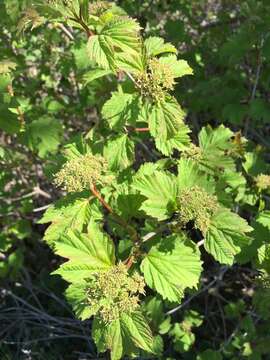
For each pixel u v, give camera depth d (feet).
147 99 1.45
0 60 2.09
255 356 1.94
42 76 2.63
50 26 2.54
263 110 2.27
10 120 1.94
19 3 1.59
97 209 1.54
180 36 2.55
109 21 1.36
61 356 2.54
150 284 1.33
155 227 1.65
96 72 1.60
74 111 2.58
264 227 1.70
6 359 2.58
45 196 2.66
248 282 2.49
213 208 1.36
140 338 1.28
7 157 2.00
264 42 2.15
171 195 1.43
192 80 2.68
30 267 2.90
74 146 1.64
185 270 1.34
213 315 2.44
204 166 1.71
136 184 1.42
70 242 1.31
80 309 1.37
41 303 2.79
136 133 2.05
